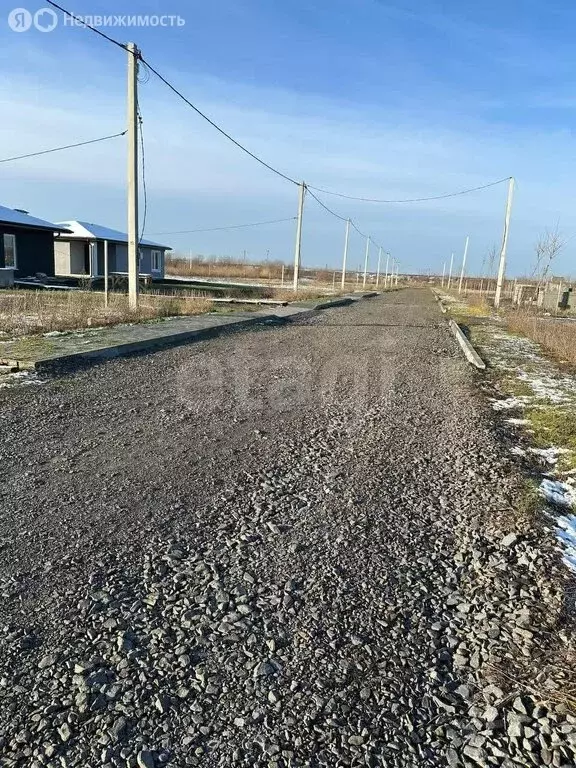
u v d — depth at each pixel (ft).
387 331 49.55
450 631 7.94
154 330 37.11
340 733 6.08
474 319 66.59
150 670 6.81
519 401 23.48
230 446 15.35
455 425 18.89
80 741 5.78
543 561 9.90
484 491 12.95
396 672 7.07
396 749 5.93
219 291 90.99
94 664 6.85
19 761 5.52
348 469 14.05
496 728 6.27
